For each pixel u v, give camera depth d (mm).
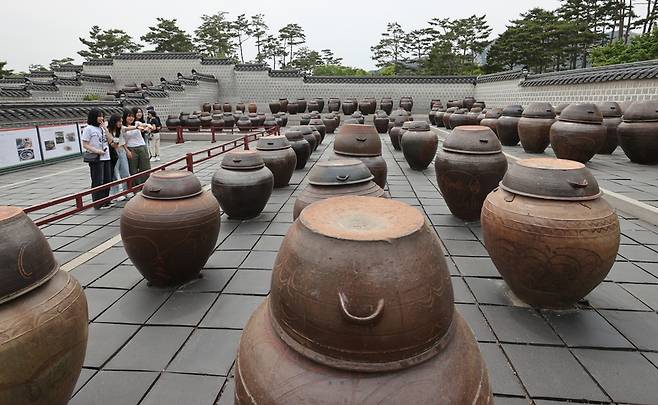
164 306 4141
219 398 2914
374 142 7457
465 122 16016
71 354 2479
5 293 2236
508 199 3824
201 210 4402
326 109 28484
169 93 23172
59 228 6602
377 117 20438
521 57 33562
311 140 12367
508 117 12672
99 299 4289
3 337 2152
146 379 3107
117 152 8289
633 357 3260
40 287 2418
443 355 1814
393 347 1694
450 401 1690
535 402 2826
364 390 1645
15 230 2383
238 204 6598
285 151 8828
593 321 3746
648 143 8977
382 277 1713
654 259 4961
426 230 1978
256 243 5820
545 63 33812
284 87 28766
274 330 1946
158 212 4211
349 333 1686
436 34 41188
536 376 3064
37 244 2471
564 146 9031
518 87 19188
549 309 3959
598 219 3473
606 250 3477
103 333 3686
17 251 2324
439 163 6355
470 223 6523
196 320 3883
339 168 4883
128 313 4012
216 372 3178
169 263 4316
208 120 20062
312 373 1718
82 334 2574
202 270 4953
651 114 8930
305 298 1773
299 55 51344
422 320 1742
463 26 39000
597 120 8875
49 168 12430
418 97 27562
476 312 3943
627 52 26281
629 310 3904
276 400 1707
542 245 3523
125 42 41875
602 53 28453
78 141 14328
